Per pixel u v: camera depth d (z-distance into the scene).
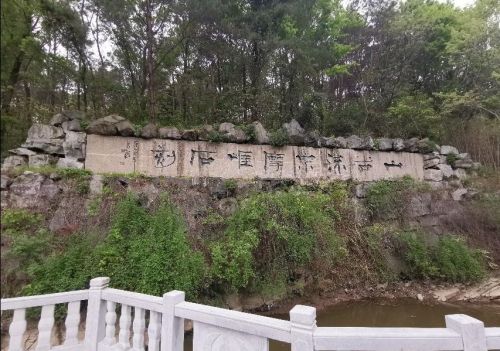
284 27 11.13
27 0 7.00
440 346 2.70
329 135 12.62
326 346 2.74
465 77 13.91
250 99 11.60
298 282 7.37
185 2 9.50
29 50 7.16
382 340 2.72
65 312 4.91
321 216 7.96
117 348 3.93
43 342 3.89
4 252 4.86
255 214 6.97
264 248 6.96
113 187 6.96
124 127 7.73
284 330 2.88
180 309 3.52
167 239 5.72
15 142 6.90
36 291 4.80
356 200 9.69
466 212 10.33
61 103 10.86
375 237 8.85
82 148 7.37
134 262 5.34
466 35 12.91
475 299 8.17
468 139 13.47
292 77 12.48
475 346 2.66
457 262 8.62
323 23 13.36
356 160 10.38
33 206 5.98
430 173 11.23
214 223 7.25
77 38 8.91
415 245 8.77
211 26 10.52
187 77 11.66
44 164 6.86
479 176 12.14
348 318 7.00
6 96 4.66
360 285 8.25
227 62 11.77
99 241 5.76
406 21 13.65
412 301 7.95
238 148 8.92
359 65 14.25
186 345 5.48
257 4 11.38
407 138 12.64
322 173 9.80
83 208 6.38
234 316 3.18
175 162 8.16
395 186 10.20
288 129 9.65
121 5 9.22
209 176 8.39
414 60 14.45
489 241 9.79
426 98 13.45
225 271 6.05
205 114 11.45
